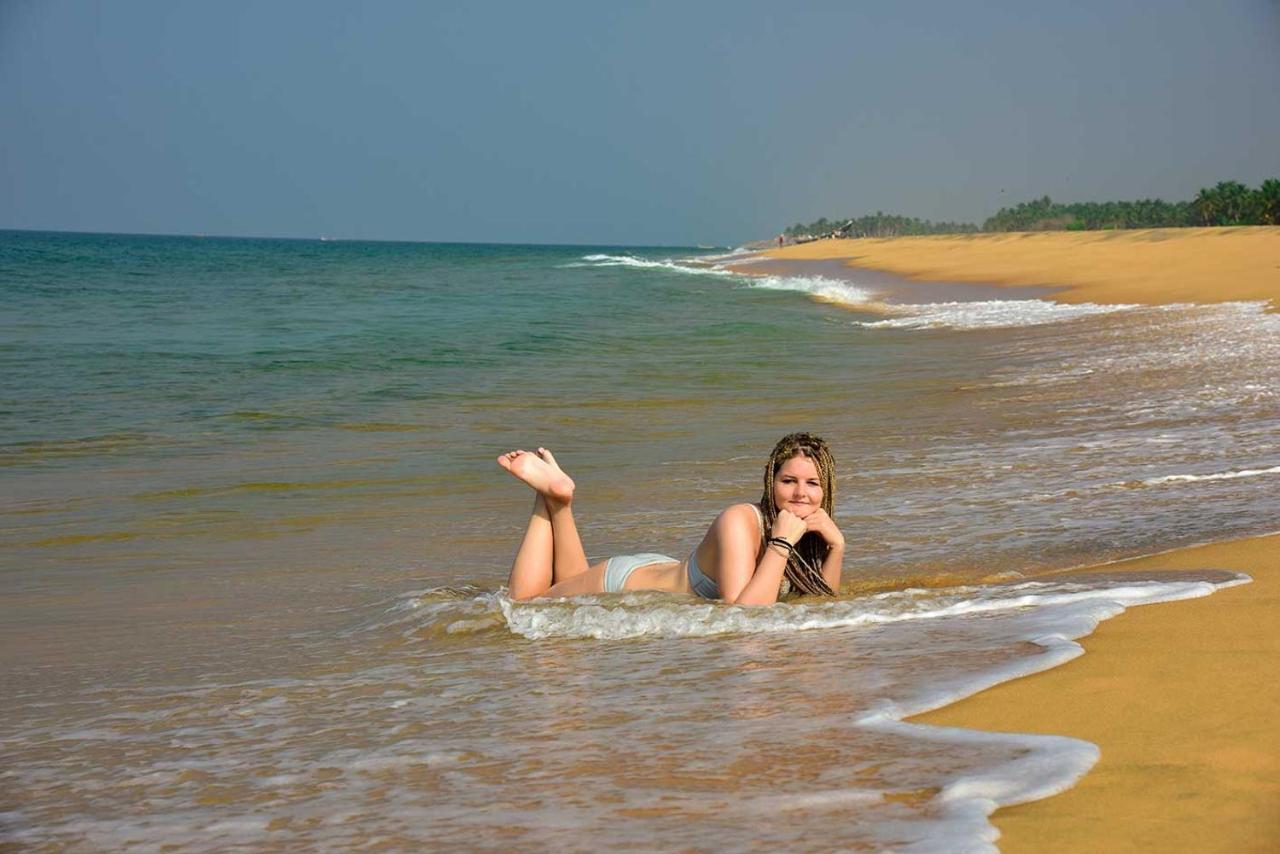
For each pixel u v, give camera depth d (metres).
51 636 5.13
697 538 6.82
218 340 24.39
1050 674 3.13
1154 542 5.38
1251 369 13.60
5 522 8.43
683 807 2.30
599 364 19.77
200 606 5.70
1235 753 2.44
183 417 13.97
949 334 24.23
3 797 2.76
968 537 6.03
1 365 19.27
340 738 3.09
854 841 2.06
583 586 4.91
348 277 64.75
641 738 2.82
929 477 8.37
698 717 2.97
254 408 14.70
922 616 4.15
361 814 2.43
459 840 2.22
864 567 5.46
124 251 131.62
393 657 4.23
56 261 86.25
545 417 13.86
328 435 12.73
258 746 3.07
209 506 8.95
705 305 37.09
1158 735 2.58
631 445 11.69
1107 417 10.98
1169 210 165.38
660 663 3.71
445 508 8.70
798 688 3.19
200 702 3.69
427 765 2.75
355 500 9.10
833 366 19.03
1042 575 4.87
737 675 3.42
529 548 5.05
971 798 2.23
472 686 3.60
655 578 4.81
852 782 2.38
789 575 4.69
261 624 5.16
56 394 15.95
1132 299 29.17
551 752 2.77
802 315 32.22
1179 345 17.23
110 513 8.72
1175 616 3.75
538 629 4.45
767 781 2.43
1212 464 7.71
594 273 69.38
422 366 19.61
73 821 2.54
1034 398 13.14
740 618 4.28
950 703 2.94
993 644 3.53
